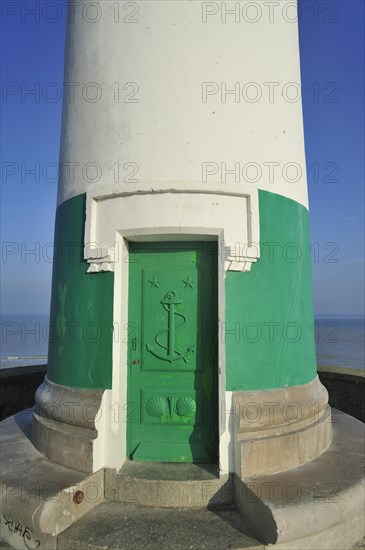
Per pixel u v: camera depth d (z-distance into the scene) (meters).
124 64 4.01
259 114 4.05
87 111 4.19
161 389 3.92
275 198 4.04
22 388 7.15
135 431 3.92
